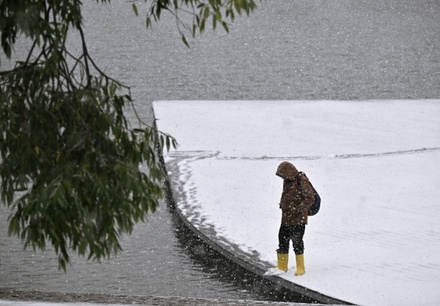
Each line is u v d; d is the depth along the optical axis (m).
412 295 29.58
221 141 59.84
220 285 33.84
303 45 140.62
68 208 16.55
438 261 33.66
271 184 48.12
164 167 52.72
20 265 36.53
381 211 41.97
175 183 48.22
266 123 66.12
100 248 17.91
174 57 124.88
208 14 17.81
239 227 39.41
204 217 41.25
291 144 59.28
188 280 34.50
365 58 128.75
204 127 64.25
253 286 33.19
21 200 17.27
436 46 140.00
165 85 103.31
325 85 107.00
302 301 30.67
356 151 57.50
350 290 30.19
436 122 67.50
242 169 51.69
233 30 155.12
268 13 175.12
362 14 174.38
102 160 17.05
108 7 175.12
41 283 34.38
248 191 46.50
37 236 16.56
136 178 17.23
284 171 31.75
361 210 42.22
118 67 115.75
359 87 106.06
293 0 188.25
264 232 38.56
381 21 166.25
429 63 124.44
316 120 67.62
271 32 154.00
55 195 16.11
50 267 36.38
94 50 129.00
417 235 37.59
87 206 16.86
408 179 49.09
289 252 35.22
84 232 16.92
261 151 57.12
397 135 62.75
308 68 119.00
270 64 121.94
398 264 33.28
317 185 47.75
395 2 187.00
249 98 97.50
